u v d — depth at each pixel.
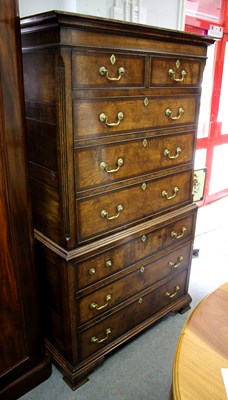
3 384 1.29
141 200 1.41
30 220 1.21
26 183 1.16
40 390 1.38
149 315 1.68
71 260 1.19
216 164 3.54
